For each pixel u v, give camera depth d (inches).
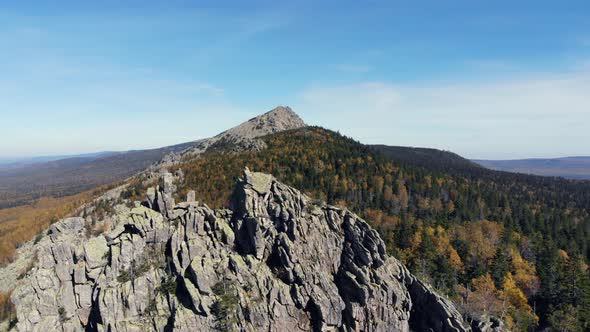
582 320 3949.3
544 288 4392.2
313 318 3061.0
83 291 3031.5
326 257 3304.6
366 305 3090.6
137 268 3154.5
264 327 2933.1
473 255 5157.5
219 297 2970.0
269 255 3282.5
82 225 3582.7
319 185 7253.9
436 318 3179.1
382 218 6240.2
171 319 2915.8
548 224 6963.6
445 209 7150.6
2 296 4372.5
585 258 5782.5
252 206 3324.3
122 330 2864.2
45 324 2903.5
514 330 3725.4
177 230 3284.9
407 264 4680.1
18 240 7426.2
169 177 3437.5
